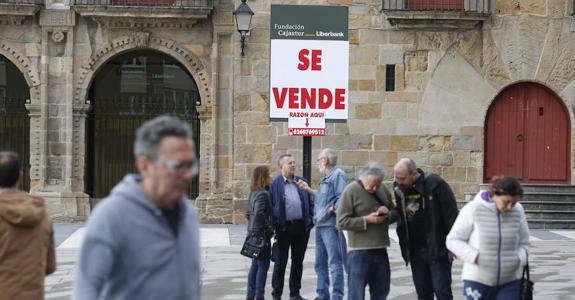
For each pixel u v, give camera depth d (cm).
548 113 2386
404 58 2350
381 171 1066
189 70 2364
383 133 2353
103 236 466
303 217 1283
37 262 753
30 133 2358
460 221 880
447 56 2353
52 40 2347
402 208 1046
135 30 2352
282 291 1298
